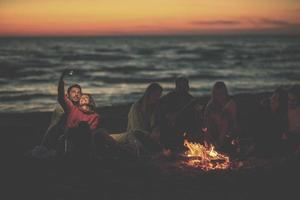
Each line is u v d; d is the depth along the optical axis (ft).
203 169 29.01
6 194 24.72
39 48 340.39
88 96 32.32
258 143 31.94
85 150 30.78
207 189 25.18
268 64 180.65
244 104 52.65
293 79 119.85
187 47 350.43
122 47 360.89
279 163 30.12
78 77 131.03
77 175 27.99
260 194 24.38
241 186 25.72
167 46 379.76
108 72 149.89
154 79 124.26
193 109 33.71
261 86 104.42
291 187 25.54
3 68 159.53
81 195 24.34
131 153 31.42
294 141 31.91
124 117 50.16
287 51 277.64
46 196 24.29
